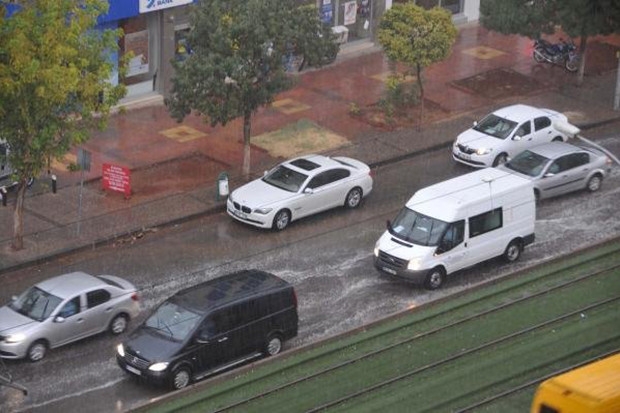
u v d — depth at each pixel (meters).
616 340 41.50
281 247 48.16
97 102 45.41
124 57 46.53
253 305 39.38
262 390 37.78
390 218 51.03
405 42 57.12
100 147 55.69
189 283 45.03
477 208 45.78
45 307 39.88
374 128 59.28
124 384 38.53
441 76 65.88
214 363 38.75
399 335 41.56
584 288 45.41
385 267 45.19
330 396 37.53
